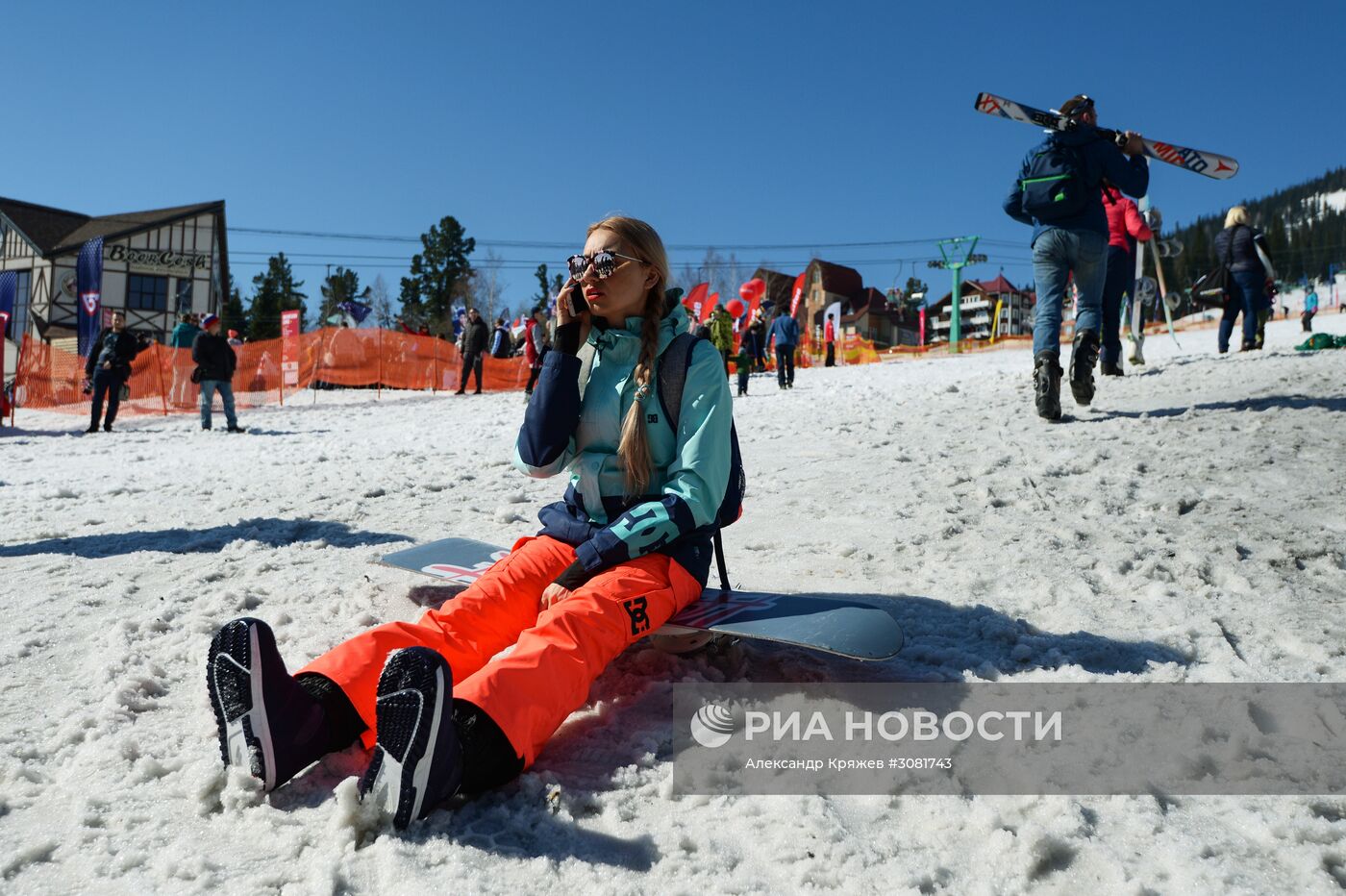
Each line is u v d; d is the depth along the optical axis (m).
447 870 1.59
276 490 5.68
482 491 5.39
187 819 1.79
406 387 24.09
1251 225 11.79
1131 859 1.65
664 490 2.32
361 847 1.68
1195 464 4.79
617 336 2.43
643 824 1.80
